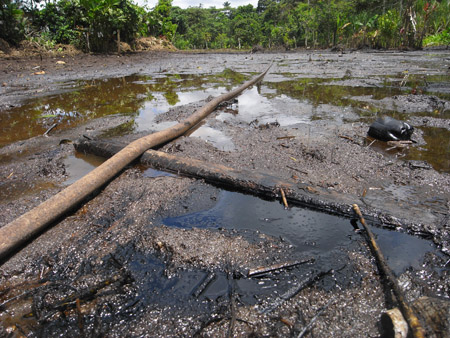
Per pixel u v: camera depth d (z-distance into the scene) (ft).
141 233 7.00
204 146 11.86
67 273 5.98
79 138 12.14
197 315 4.95
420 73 28.45
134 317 4.97
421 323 4.25
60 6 49.55
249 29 107.65
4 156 11.67
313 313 4.93
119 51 50.80
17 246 6.57
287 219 7.47
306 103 18.44
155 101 19.97
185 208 7.96
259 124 14.64
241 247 6.43
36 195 8.74
